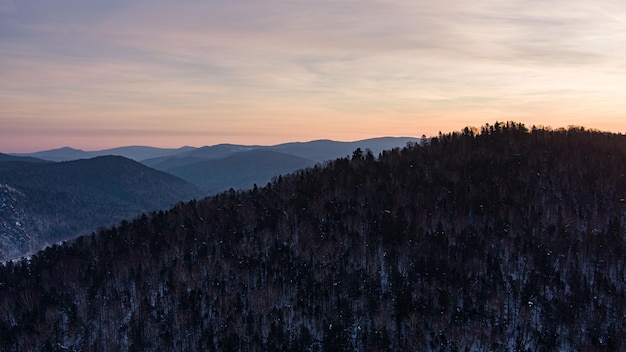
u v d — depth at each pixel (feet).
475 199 467.11
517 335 351.87
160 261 485.97
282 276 428.56
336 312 379.96
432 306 375.04
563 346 343.46
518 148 581.12
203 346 377.50
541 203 465.88
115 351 385.09
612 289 368.07
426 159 582.35
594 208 458.91
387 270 418.31
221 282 431.84
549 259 396.57
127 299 442.50
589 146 590.96
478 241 419.74
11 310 453.58
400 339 358.23
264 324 383.65
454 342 346.13
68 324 419.13
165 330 394.93
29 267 552.82
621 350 326.03
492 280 390.42
